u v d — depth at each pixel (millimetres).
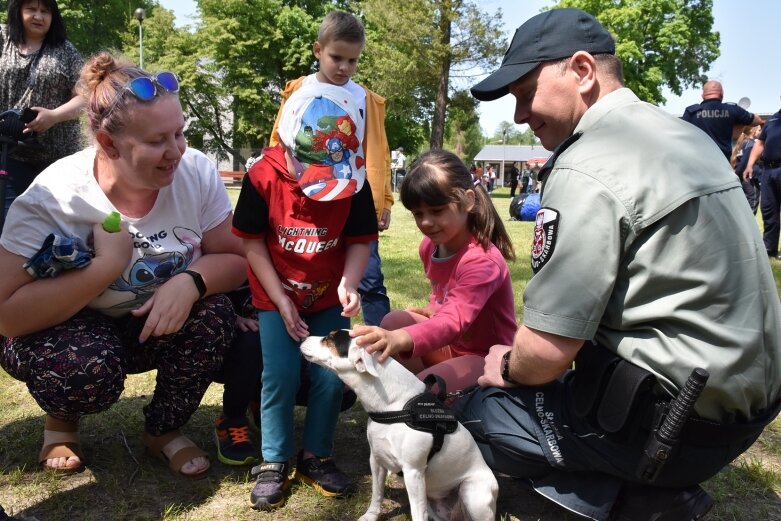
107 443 2785
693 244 1764
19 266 2260
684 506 2020
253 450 2680
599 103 1993
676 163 1803
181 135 2256
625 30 31000
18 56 3668
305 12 36781
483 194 2670
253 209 2367
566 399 2141
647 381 1842
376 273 3887
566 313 1856
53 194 2291
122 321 2604
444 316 2404
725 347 1783
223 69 36594
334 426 2525
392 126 36844
